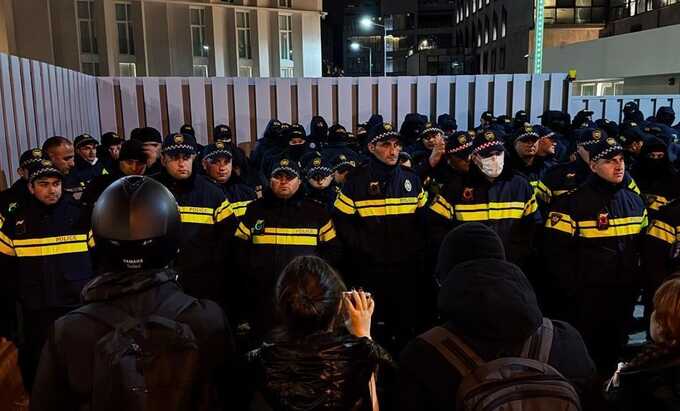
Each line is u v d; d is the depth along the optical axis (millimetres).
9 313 3551
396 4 70375
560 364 1583
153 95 9141
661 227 3447
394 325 4098
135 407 1320
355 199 3938
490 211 3828
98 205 1487
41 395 1425
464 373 1501
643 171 4562
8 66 4969
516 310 1511
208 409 1456
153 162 5047
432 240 3914
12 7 12172
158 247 1473
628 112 9297
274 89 9477
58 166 4738
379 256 3908
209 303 1578
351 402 1492
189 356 1386
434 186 4613
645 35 21219
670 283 1746
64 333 1421
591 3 30438
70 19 16203
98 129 9047
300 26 23641
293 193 3658
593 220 3555
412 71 58344
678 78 19531
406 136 7227
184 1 19859
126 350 1341
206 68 21109
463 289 1581
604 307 3623
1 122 4742
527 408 1366
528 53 32406
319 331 1558
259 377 1523
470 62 48562
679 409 1581
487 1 43344
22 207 3436
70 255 3438
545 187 4652
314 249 3650
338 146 6496
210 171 4516
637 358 1787
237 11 21766
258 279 3648
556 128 7895
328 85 9578
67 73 7133
